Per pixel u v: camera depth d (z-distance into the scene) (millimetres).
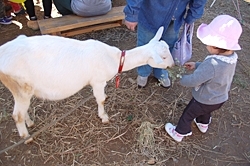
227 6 5547
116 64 2799
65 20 4297
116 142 3037
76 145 2967
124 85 3699
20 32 4496
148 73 3547
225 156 3018
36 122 3145
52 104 3338
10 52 2395
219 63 2416
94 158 2879
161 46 2766
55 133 3041
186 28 3135
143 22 3145
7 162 2783
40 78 2492
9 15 4688
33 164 2789
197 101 2729
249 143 3166
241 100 3656
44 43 2496
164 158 2943
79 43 2650
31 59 2430
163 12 2947
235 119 3404
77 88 2711
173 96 3637
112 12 4586
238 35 2398
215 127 3291
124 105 3436
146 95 3604
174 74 2949
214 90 2576
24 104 2623
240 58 4344
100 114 3133
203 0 2877
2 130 3051
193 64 2842
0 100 3363
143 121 3262
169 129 3119
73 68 2564
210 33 2436
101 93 2908
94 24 4449
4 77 2445
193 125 3264
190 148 3055
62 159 2844
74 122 3170
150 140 3025
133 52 2805
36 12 5043
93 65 2639
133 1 2734
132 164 2859
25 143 2914
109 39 4469
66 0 4371
